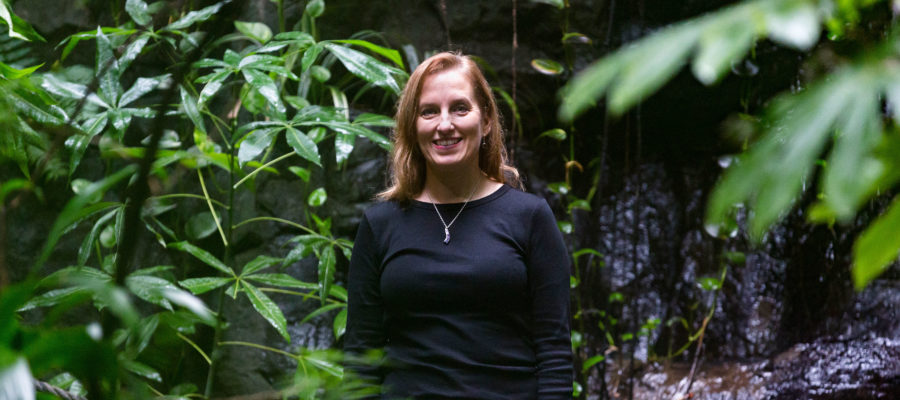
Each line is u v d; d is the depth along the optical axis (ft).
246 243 9.64
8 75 5.55
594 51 11.00
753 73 9.98
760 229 1.31
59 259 9.68
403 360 5.49
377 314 5.78
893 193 10.50
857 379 9.89
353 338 5.77
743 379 10.19
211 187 9.80
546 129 11.38
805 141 1.31
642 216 11.91
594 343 11.05
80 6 10.02
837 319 11.00
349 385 2.86
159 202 8.85
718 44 1.33
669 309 11.59
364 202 9.70
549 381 5.36
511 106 10.21
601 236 11.75
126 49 6.88
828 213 1.58
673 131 12.00
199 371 9.44
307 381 2.85
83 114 7.07
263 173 9.67
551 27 10.86
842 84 1.32
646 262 11.71
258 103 7.77
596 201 11.85
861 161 1.25
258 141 6.73
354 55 6.83
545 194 11.48
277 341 9.25
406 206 5.79
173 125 9.66
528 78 10.80
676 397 10.09
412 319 5.49
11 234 9.71
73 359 1.77
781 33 1.31
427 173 5.83
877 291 10.99
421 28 10.49
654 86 1.32
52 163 9.37
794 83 10.84
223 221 9.68
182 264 9.73
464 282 5.38
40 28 10.07
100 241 9.18
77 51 10.14
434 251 5.51
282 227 9.60
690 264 11.79
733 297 11.51
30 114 5.79
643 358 11.03
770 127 1.42
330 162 9.75
